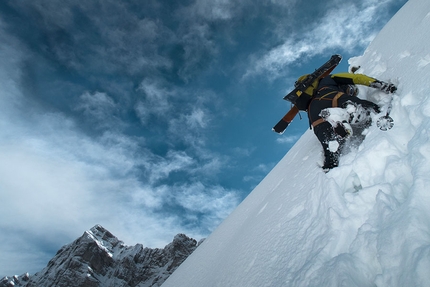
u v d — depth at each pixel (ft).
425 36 9.97
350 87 10.57
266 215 11.84
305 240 6.82
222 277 11.67
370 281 4.52
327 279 4.86
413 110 6.89
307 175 10.40
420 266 3.67
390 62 11.59
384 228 4.70
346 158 8.23
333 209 6.30
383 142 6.89
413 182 4.95
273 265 7.40
